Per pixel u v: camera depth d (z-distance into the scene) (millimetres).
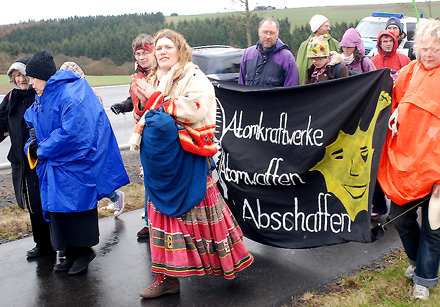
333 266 4559
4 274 4594
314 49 5410
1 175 8164
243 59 6082
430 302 3863
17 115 4668
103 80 24500
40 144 4227
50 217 4379
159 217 3938
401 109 3855
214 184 4059
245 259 4180
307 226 4398
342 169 4219
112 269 4641
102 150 4457
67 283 4406
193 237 3930
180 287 4273
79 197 4285
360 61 6355
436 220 3732
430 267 3896
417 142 3781
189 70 3854
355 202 4141
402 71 4027
